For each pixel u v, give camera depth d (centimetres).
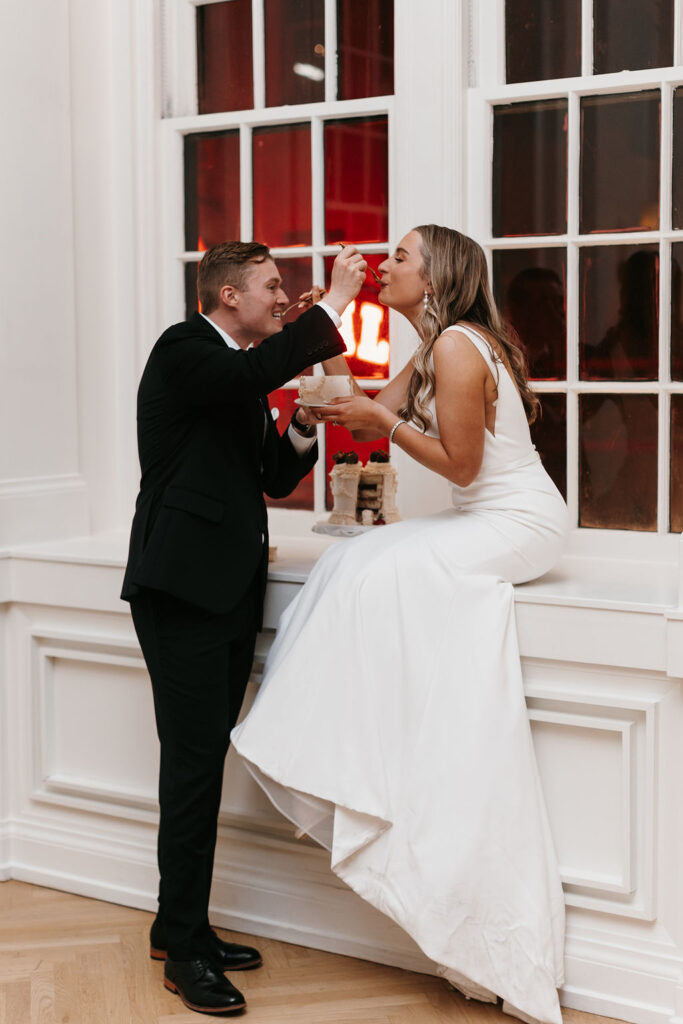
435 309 264
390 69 334
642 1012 252
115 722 323
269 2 351
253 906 301
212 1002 257
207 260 274
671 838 249
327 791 252
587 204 313
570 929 260
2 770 338
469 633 252
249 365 254
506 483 266
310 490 358
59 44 344
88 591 320
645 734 250
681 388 301
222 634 265
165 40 365
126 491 370
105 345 366
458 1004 262
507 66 320
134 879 319
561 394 320
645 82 298
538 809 251
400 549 261
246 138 355
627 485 314
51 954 288
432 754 249
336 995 267
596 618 251
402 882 248
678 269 303
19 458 338
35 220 338
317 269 348
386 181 337
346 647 256
